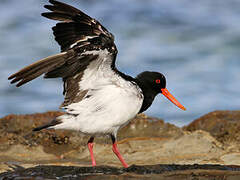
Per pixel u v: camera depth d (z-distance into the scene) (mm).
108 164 12109
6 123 14906
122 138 14172
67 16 10031
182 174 9469
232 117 15656
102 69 10211
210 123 15633
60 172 9633
